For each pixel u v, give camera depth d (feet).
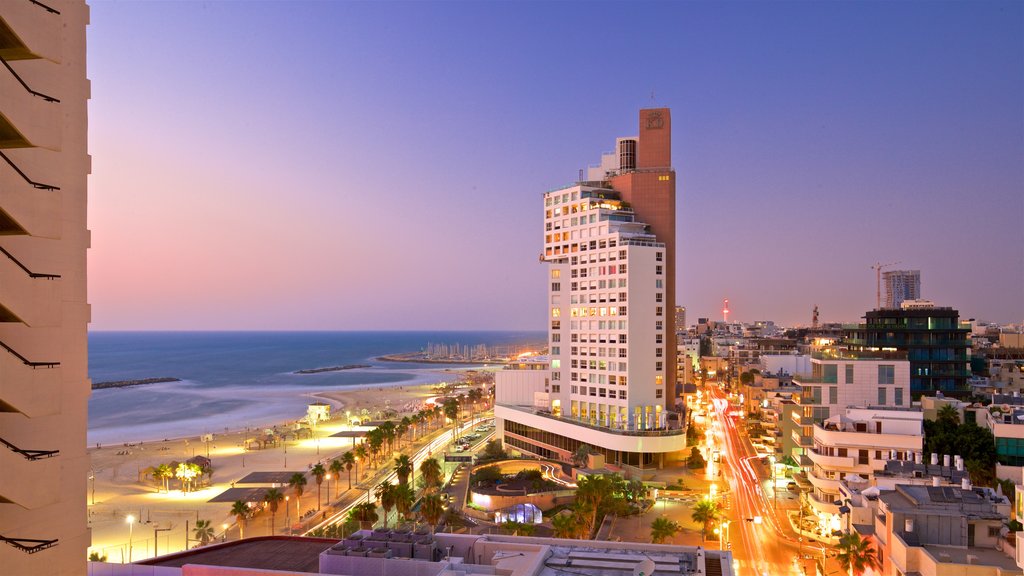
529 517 389.80
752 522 379.55
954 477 296.30
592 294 590.14
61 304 78.28
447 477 535.19
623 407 554.87
